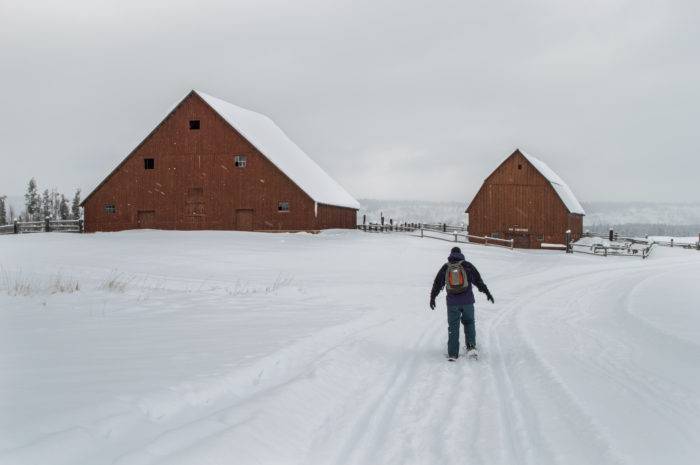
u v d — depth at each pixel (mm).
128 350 7941
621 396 7164
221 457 4645
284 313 13000
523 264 35719
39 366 6746
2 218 118312
